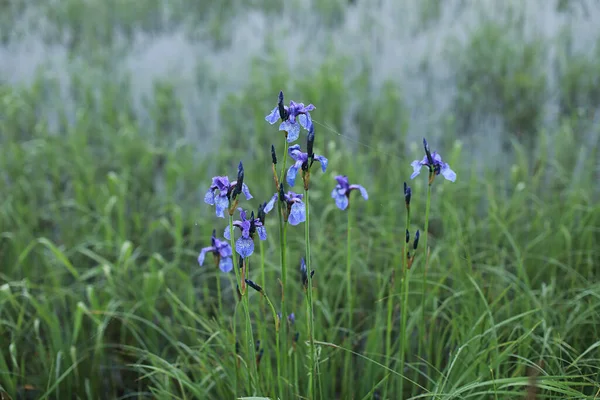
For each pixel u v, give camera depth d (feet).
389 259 16.52
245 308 9.41
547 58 33.42
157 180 24.67
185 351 14.92
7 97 28.43
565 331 12.44
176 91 32.14
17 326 14.25
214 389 13.02
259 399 8.71
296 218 9.01
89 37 39.34
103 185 21.44
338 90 28.37
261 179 22.75
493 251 16.92
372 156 23.95
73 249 17.22
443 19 41.04
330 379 12.70
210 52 37.78
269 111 27.86
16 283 15.19
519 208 19.24
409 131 27.27
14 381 13.01
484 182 20.47
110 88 30.76
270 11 44.01
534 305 13.43
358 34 38.93
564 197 20.35
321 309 13.26
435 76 32.65
